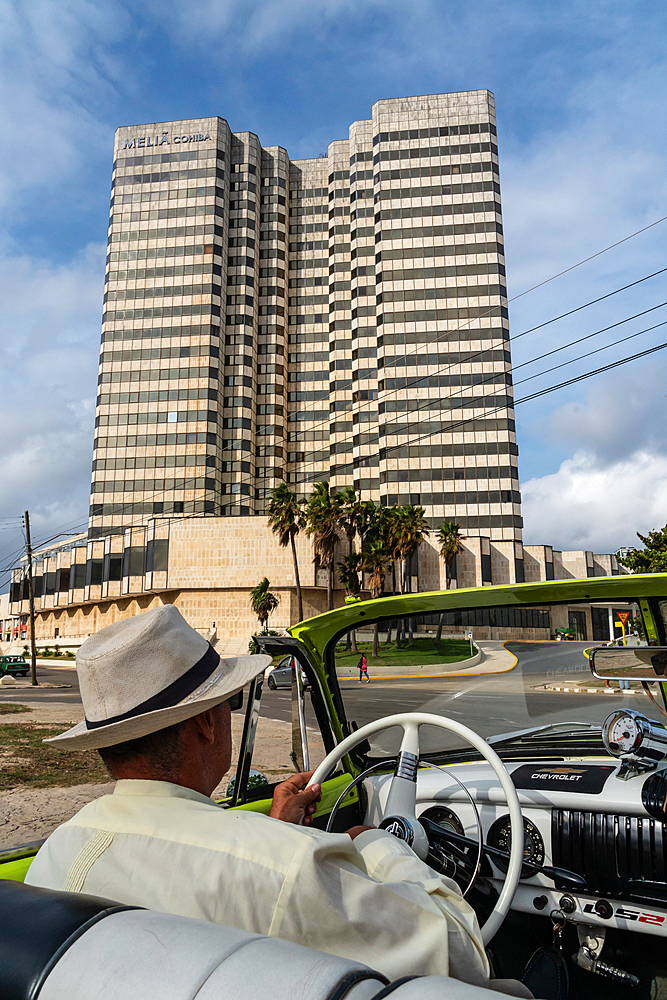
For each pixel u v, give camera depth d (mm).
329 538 50406
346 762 2537
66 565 67062
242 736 2189
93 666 1144
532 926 2027
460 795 2137
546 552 60719
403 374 64688
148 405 67562
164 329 69375
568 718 2314
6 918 793
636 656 2107
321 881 972
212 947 717
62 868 1098
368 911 1002
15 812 7387
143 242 71938
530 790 2029
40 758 11062
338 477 68812
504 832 2045
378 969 955
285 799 1516
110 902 843
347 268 73375
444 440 62719
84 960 716
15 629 77438
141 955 711
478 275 66375
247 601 55031
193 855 1010
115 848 1065
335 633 2498
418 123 70250
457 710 2418
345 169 75500
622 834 1869
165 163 73812
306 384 73500
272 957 698
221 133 74375
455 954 1081
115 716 1120
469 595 2232
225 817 1077
